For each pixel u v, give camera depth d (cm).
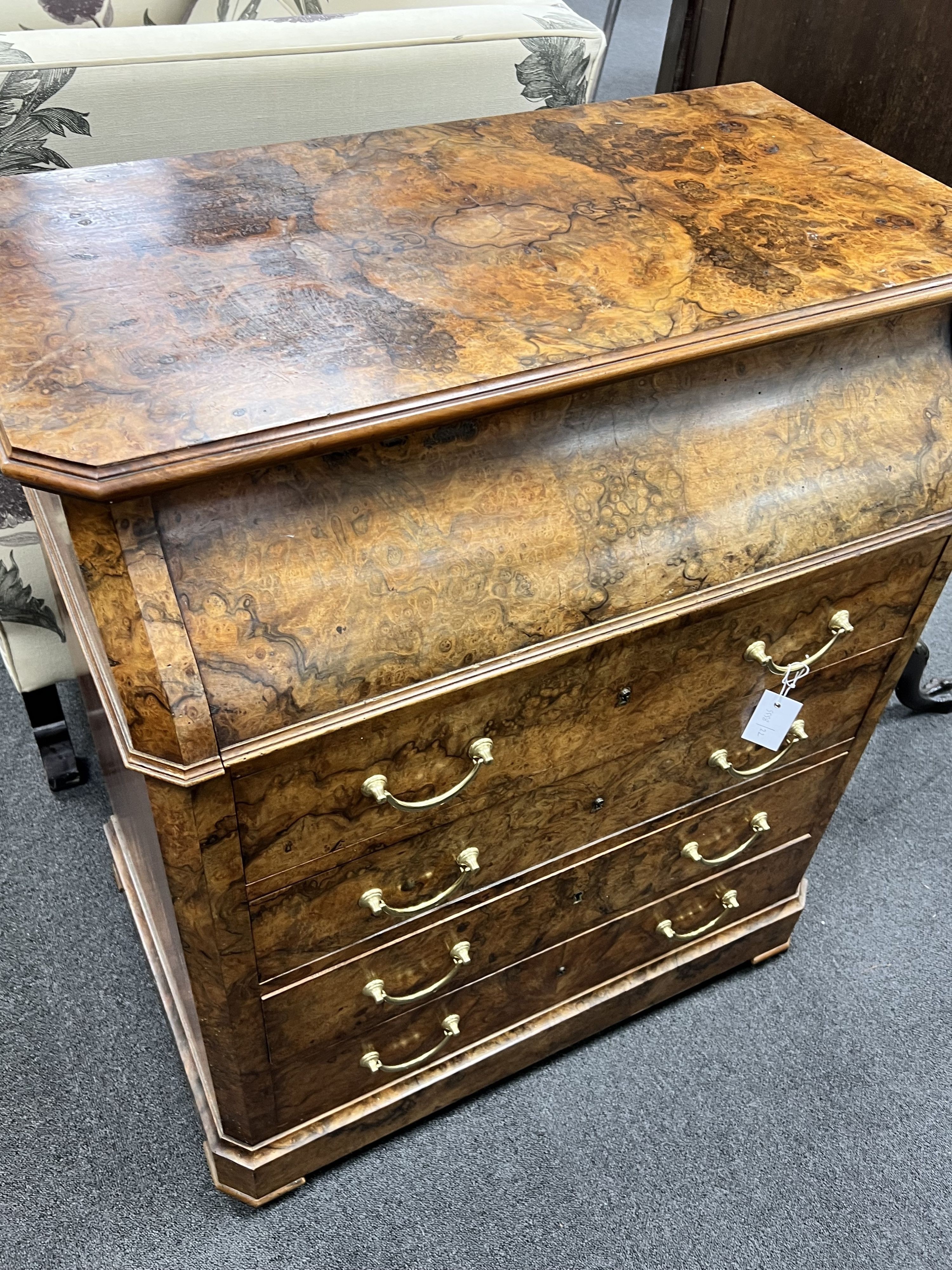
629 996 121
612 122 105
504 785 87
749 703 98
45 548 104
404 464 72
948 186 124
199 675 66
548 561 77
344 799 78
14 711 156
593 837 100
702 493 82
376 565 71
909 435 90
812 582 89
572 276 81
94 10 149
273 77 118
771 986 133
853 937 138
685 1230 110
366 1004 96
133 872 121
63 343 70
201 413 65
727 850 115
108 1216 107
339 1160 113
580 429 78
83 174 88
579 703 85
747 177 97
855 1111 121
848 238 89
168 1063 119
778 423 85
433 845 88
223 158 92
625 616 80
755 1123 119
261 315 74
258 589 68
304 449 65
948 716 169
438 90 128
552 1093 120
